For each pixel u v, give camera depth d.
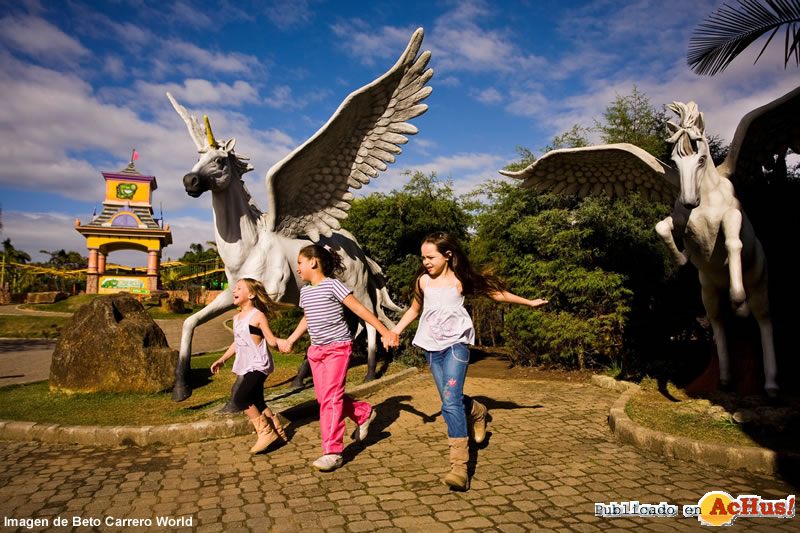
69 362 5.58
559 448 3.83
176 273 44.41
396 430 4.37
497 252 9.12
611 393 6.10
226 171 5.33
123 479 3.24
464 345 3.17
